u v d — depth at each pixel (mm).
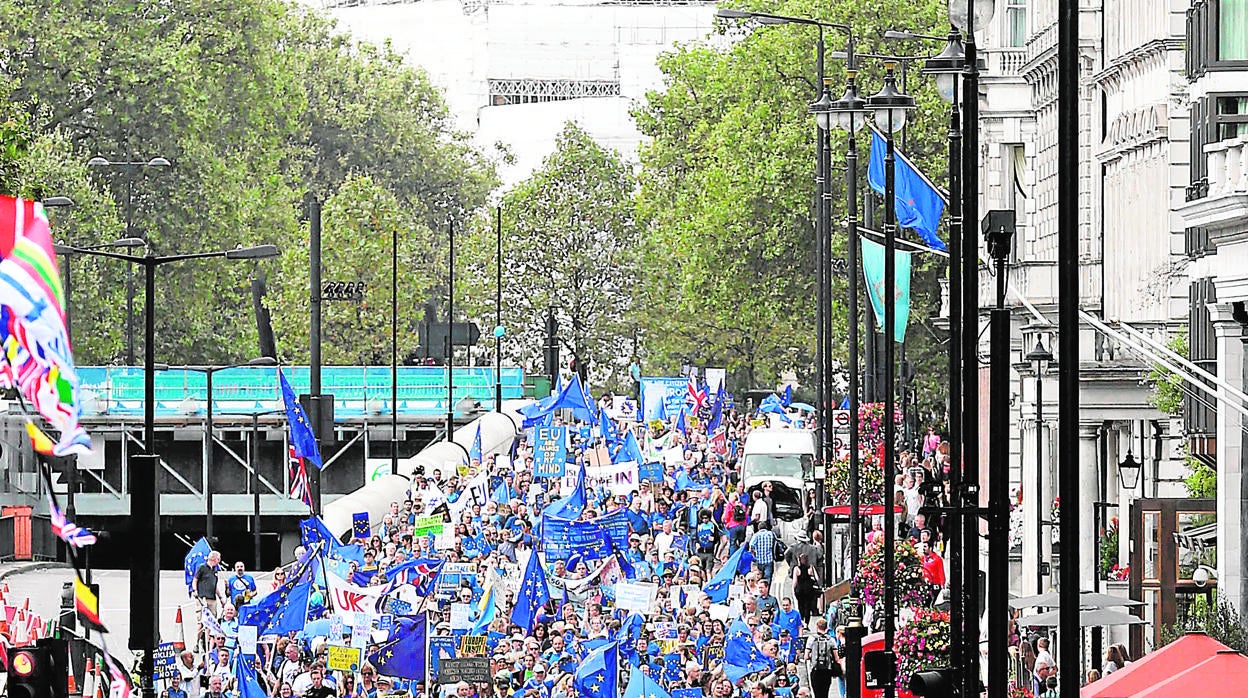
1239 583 47000
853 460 45625
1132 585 53219
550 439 93188
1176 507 52000
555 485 83188
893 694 36281
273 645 51969
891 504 37375
